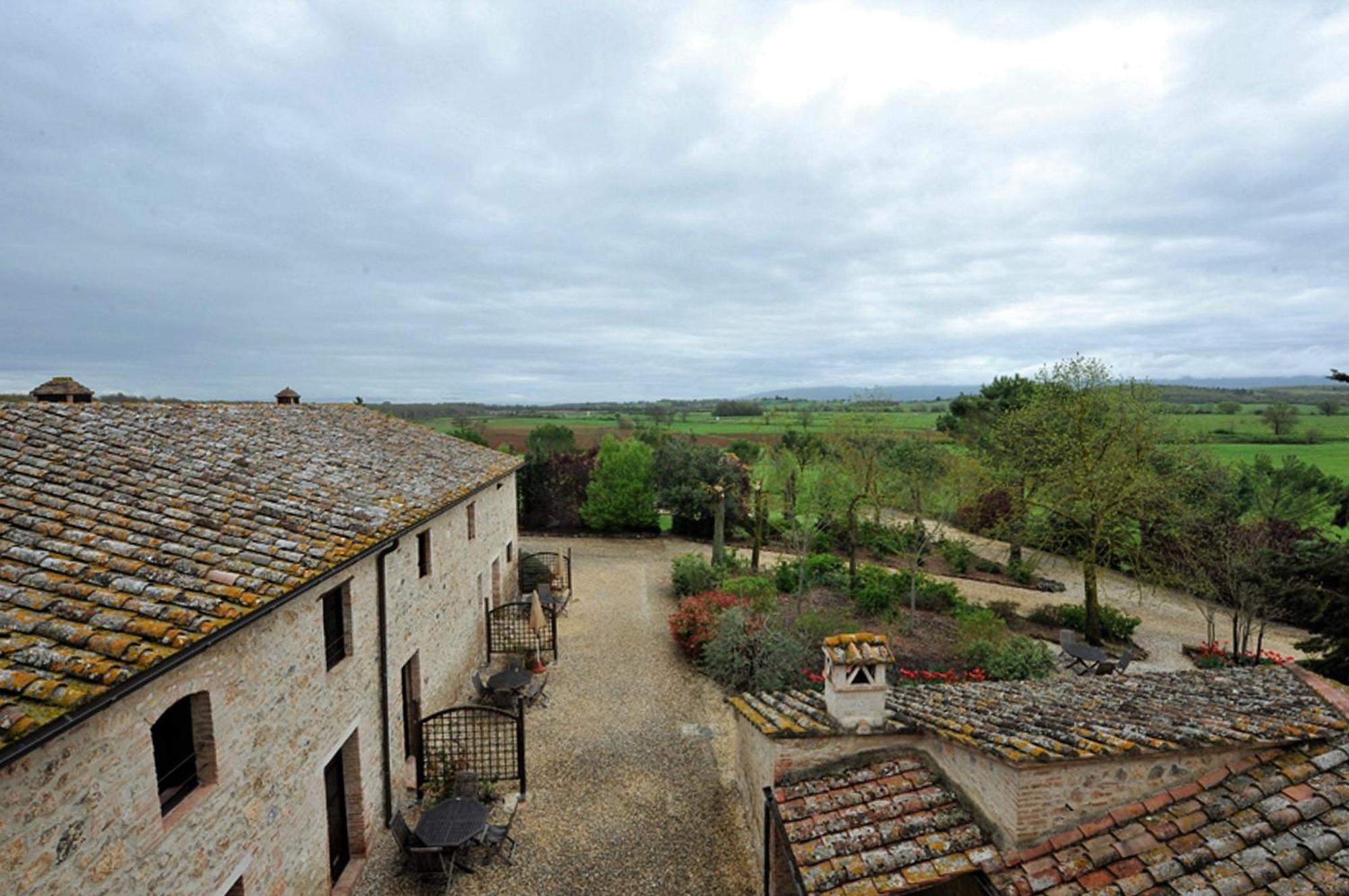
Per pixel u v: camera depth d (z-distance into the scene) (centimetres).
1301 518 2456
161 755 561
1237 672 930
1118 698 826
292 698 742
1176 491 1995
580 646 1845
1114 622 1986
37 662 430
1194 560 1964
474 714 1384
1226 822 536
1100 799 591
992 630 1712
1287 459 2558
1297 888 453
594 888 891
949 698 905
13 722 377
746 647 1553
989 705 831
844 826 678
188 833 558
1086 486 1947
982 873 586
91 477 755
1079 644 1705
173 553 644
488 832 945
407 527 1038
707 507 3388
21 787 400
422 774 1110
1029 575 2572
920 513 2630
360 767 931
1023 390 3148
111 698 436
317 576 721
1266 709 690
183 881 551
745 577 2281
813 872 624
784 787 776
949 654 1684
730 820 1043
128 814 490
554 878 909
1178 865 509
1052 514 2338
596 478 3478
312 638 792
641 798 1104
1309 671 795
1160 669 1784
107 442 877
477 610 1670
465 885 892
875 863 619
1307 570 1292
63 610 496
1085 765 588
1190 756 589
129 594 548
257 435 1209
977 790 665
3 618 466
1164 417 2112
